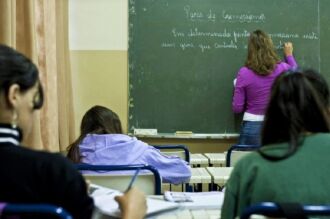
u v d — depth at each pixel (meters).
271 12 4.02
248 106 3.67
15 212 0.90
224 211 1.19
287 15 4.03
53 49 2.96
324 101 1.15
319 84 1.16
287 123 1.12
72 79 3.97
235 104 3.72
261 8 4.02
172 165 2.17
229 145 4.01
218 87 4.03
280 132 1.14
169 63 4.02
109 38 3.99
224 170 2.45
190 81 4.02
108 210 1.22
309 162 1.08
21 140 1.03
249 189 1.13
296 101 1.13
